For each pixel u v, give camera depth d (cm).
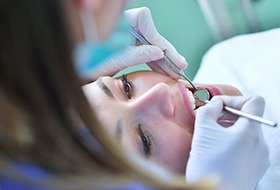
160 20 176
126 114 98
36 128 41
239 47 143
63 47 40
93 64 54
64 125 43
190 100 104
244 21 188
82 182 43
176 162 96
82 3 41
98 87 104
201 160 85
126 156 49
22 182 43
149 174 48
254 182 89
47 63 39
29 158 43
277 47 133
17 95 40
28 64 39
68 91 41
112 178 44
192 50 184
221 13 174
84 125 46
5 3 37
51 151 43
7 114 40
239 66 136
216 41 183
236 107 93
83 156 45
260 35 143
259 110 91
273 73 123
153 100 98
